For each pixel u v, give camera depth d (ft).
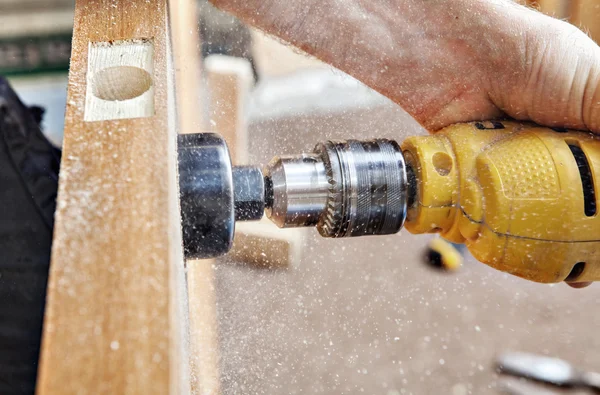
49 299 1.24
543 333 4.63
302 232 5.05
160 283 1.27
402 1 2.68
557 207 2.26
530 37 2.54
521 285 5.04
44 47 5.69
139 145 1.55
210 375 3.42
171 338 1.19
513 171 2.30
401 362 4.33
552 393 4.17
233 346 3.96
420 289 4.95
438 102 2.92
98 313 1.22
